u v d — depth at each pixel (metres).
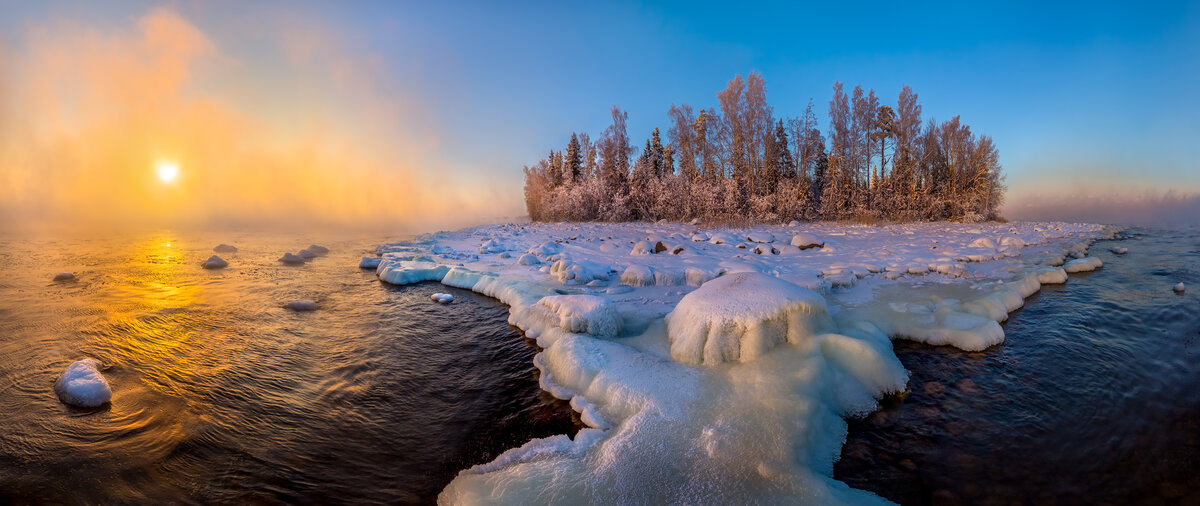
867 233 20.14
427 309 9.04
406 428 4.78
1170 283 9.47
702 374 5.18
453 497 3.68
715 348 5.45
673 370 5.31
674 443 4.05
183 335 7.07
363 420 4.91
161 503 3.55
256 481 3.87
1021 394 5.03
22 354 5.99
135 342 6.63
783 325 5.68
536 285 10.02
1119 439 4.14
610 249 15.59
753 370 5.10
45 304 8.32
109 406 4.85
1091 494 3.50
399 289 10.80
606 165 33.47
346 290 10.61
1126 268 11.19
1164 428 4.27
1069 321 7.21
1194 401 4.68
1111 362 5.70
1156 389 4.97
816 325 5.82
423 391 5.57
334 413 5.04
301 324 7.93
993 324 6.54
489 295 10.09
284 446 4.39
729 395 4.71
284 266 13.63
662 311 7.69
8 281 10.24
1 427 4.35
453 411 5.12
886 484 3.71
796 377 4.88
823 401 4.73
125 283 10.31
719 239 16.33
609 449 4.06
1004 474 3.77
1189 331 6.60
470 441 4.54
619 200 31.55
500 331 7.68
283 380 5.77
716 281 6.60
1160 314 7.36
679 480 3.64
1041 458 3.95
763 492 3.48
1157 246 15.27
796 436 4.08
